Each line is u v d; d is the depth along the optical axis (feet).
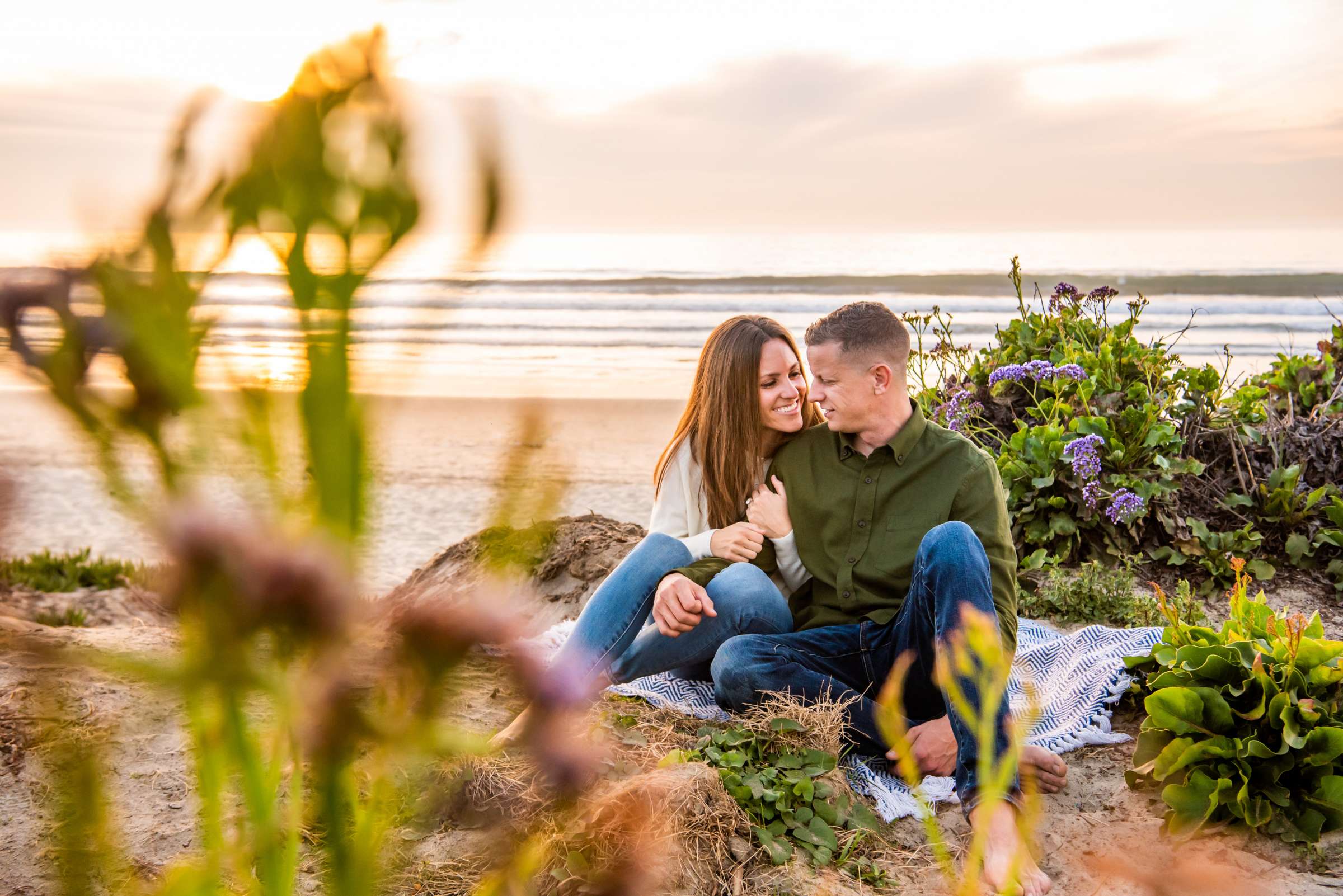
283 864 2.39
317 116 1.63
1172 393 17.61
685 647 10.25
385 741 1.81
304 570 1.60
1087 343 18.90
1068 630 14.07
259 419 1.74
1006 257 149.38
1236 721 8.90
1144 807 8.98
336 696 1.76
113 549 22.26
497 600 1.84
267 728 3.25
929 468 9.96
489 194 1.63
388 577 20.72
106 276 1.64
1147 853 8.09
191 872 2.38
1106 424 16.66
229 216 1.66
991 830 7.51
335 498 1.76
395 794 2.40
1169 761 8.92
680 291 97.66
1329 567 15.62
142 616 16.01
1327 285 91.66
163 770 8.69
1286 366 20.48
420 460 34.50
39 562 18.51
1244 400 18.37
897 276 98.84
